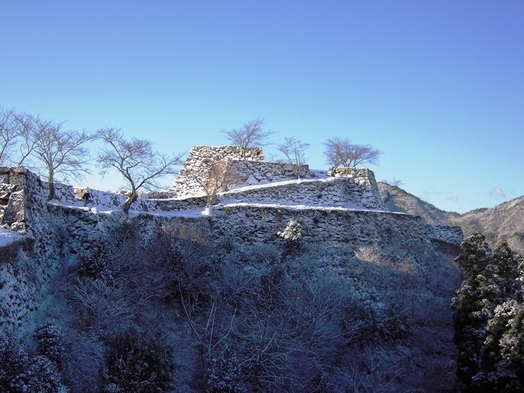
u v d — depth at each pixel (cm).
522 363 1983
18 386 1317
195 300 2367
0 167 2000
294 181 4119
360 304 2703
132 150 2789
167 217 2981
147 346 1642
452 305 2577
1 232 1823
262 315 2388
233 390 1831
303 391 2052
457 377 2314
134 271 2281
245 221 3319
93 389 1566
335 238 3466
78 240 2259
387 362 2439
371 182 4566
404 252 3616
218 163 4269
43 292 1902
